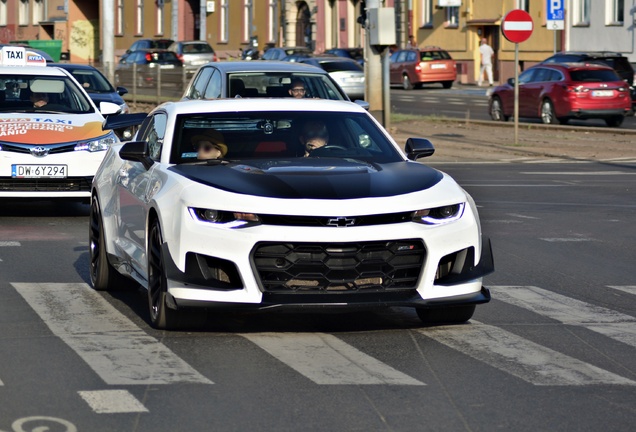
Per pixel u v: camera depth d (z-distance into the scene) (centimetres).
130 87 5697
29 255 1592
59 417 825
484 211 2139
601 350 1058
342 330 1130
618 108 4312
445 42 7856
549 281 1436
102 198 1327
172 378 936
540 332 1134
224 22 9419
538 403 874
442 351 1043
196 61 7831
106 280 1325
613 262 1591
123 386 909
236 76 2205
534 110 4450
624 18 6425
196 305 1037
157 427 803
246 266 1027
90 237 1375
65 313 1202
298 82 2214
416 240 1049
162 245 1071
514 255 1642
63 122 1998
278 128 1221
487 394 898
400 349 1049
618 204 2244
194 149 1186
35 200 2081
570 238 1809
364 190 1063
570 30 6838
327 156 1198
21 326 1136
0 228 1869
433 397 888
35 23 11638
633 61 6388
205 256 1037
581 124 4631
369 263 1037
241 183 1070
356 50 7344
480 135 3969
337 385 919
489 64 7331
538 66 4509
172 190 1087
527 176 2761
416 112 5131
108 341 1068
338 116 1252
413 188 1080
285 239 1023
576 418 835
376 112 3772
